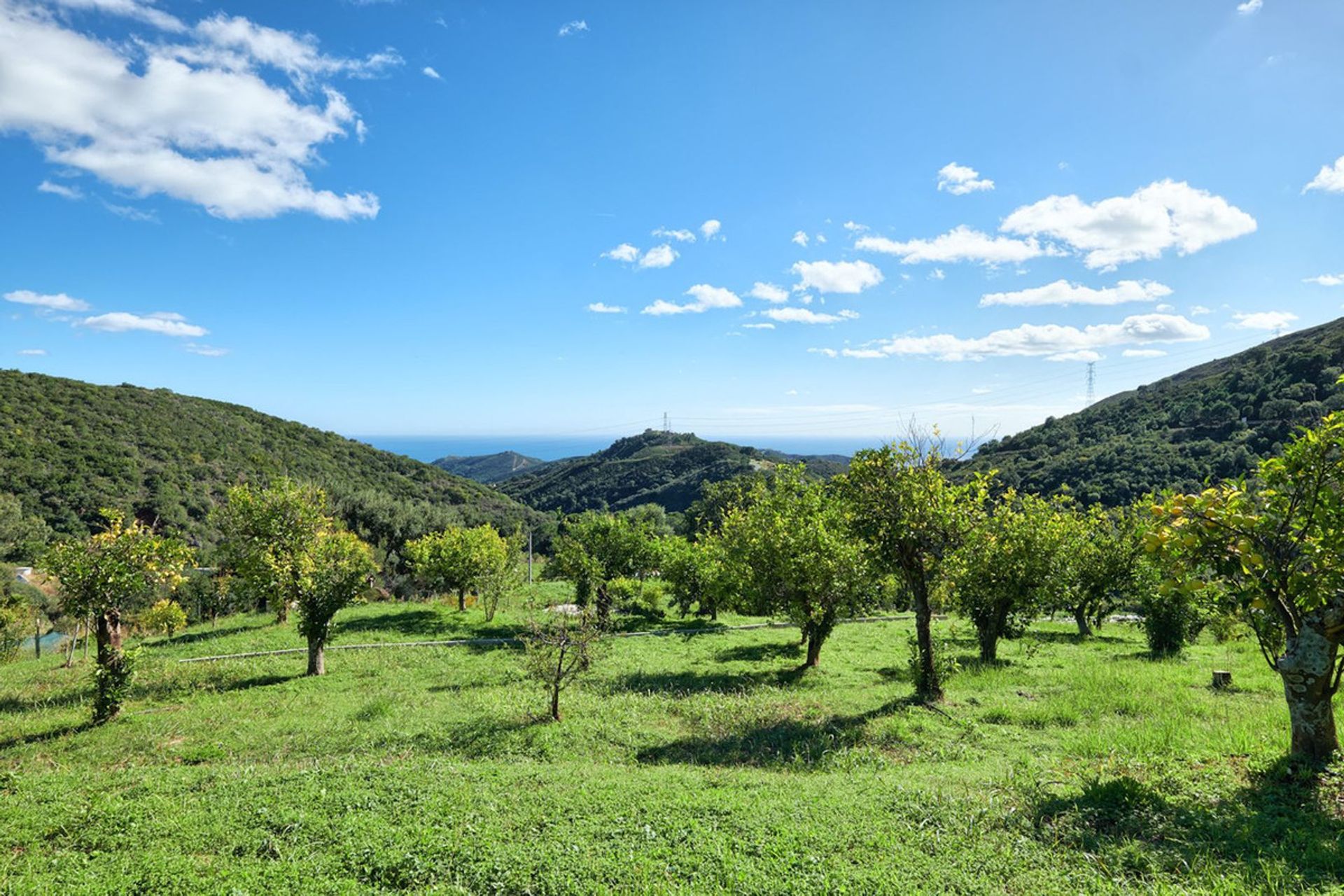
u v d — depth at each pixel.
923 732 12.01
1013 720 12.60
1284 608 8.06
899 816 7.47
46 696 17.19
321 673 19.69
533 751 11.80
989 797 7.88
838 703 14.89
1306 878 5.48
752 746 11.91
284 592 19.81
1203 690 14.11
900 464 14.68
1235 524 7.49
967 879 5.92
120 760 11.97
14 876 6.70
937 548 14.30
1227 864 5.84
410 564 38.47
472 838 7.14
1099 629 29.30
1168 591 8.16
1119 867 6.00
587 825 7.43
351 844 7.16
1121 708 12.77
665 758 11.39
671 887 6.05
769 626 30.89
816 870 6.21
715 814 7.67
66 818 8.09
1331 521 7.32
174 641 25.55
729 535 24.66
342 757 11.34
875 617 34.47
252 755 11.95
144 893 6.31
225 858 7.07
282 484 21.80
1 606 28.44
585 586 29.62
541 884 6.23
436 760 10.41
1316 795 7.05
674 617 33.53
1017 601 19.56
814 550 19.20
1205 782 7.84
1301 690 7.99
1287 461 7.70
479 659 21.67
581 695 16.44
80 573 14.25
